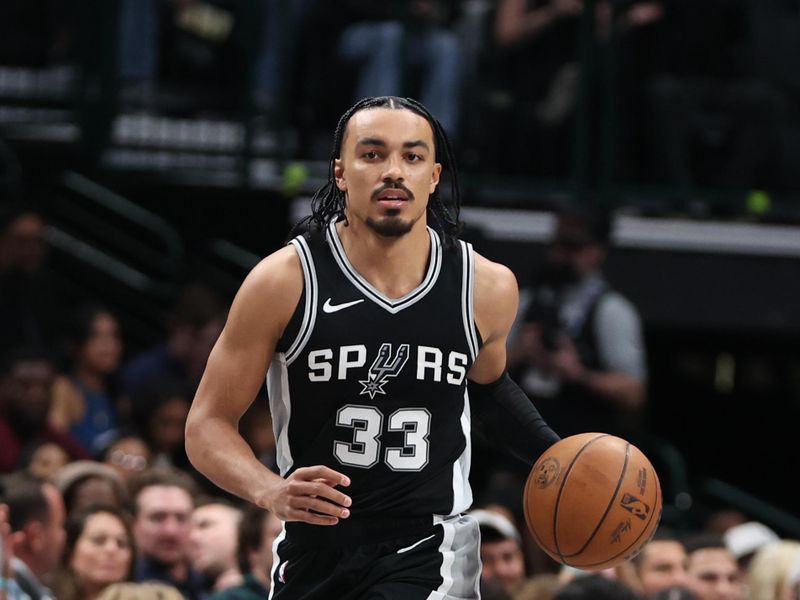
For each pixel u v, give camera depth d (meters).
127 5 18.23
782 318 18.70
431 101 18.05
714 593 12.86
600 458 7.51
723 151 18.80
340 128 7.51
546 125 18.53
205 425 7.34
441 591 7.38
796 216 18.92
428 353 7.38
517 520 13.97
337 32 18.27
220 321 16.03
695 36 18.70
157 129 18.44
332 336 7.31
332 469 7.28
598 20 18.39
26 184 18.52
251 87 18.14
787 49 19.12
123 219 18.80
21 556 10.68
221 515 12.52
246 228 18.91
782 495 20.97
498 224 18.28
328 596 7.42
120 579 11.07
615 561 7.54
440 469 7.45
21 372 14.02
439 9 18.36
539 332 15.77
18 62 18.95
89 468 12.13
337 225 7.50
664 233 18.73
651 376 20.53
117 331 16.22
